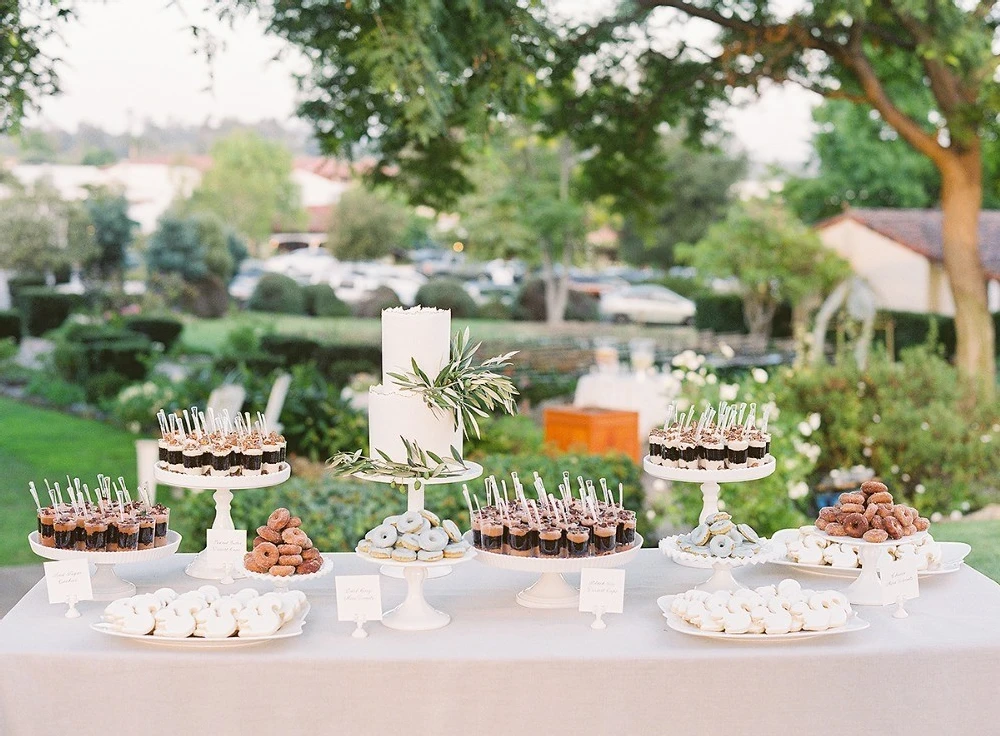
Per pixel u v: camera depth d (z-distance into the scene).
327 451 8.88
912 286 20.17
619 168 12.69
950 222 12.37
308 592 3.48
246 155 36.38
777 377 8.99
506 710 2.90
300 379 9.71
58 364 16.50
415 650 2.95
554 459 6.59
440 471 3.38
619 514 3.29
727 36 11.04
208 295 28.55
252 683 2.88
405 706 2.90
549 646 2.99
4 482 10.56
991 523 7.39
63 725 2.88
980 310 12.29
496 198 26.77
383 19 7.24
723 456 3.81
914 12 9.05
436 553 3.11
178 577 3.66
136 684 2.88
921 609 3.37
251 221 36.00
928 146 12.02
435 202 11.27
